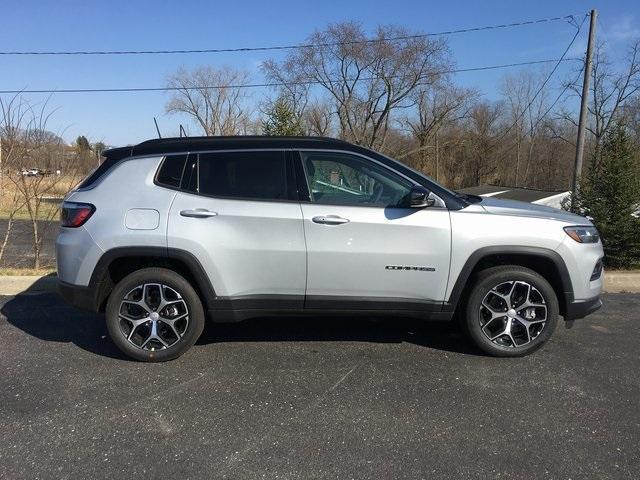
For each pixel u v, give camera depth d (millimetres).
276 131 21781
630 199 7828
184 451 3096
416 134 58375
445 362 4422
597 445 3191
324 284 4250
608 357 4598
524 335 4469
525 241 4254
